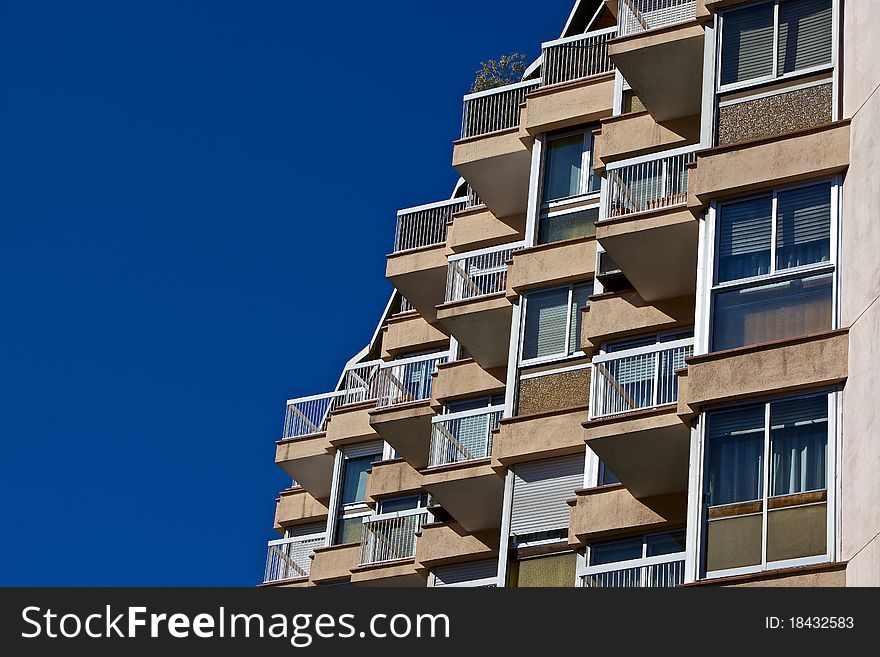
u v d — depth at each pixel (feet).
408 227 162.09
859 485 84.94
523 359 125.80
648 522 109.70
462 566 136.98
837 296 92.17
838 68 99.91
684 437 104.99
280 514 180.65
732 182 98.32
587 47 139.13
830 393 89.66
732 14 105.50
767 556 87.20
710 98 103.30
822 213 95.09
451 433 137.80
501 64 176.96
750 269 95.91
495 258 142.82
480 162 143.74
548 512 119.14
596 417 108.68
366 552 147.54
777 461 89.45
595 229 125.70
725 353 93.50
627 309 119.14
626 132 126.00
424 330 161.58
